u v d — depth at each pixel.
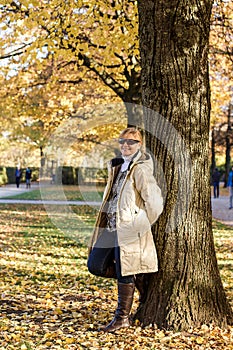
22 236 14.22
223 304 5.55
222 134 46.50
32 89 19.75
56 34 10.62
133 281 5.37
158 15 5.37
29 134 30.47
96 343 5.01
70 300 6.99
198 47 5.41
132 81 14.97
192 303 5.38
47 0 11.23
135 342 5.00
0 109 20.05
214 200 33.81
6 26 11.04
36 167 55.88
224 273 9.13
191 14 5.33
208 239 5.55
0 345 4.98
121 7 10.62
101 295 7.29
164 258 5.47
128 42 10.91
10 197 32.28
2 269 9.26
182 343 4.96
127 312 5.41
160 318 5.39
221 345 4.93
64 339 5.16
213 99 20.42
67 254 11.19
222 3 13.28
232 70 17.84
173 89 5.44
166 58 5.41
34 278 8.59
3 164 59.97
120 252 5.18
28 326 5.67
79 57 13.55
